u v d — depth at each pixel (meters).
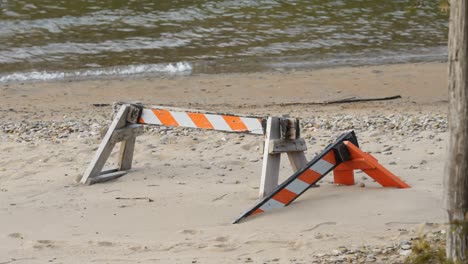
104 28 50.16
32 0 54.69
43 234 16.27
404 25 51.66
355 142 18.39
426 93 36.56
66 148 24.12
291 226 15.98
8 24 49.84
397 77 39.62
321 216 16.50
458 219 11.63
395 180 18.08
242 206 17.61
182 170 21.05
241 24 51.34
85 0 55.31
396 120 27.73
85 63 43.03
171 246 15.12
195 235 15.78
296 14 53.72
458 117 11.45
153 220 16.92
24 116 31.47
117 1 55.28
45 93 36.66
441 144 23.19
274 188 18.03
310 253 14.42
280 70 41.44
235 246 14.99
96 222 16.95
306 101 34.97
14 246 15.45
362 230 15.58
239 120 18.53
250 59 43.91
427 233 15.08
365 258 13.97
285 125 18.12
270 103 34.47
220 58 44.09
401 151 22.44
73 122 29.03
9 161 22.47
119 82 39.03
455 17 11.25
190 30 49.94
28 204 18.38
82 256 14.74
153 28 50.34
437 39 48.81
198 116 19.20
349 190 18.19
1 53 44.50
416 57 44.53
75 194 19.11
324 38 48.62
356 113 31.30
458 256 11.68
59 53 44.91
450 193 11.67
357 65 42.62
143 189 19.33
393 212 16.52
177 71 41.44
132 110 20.38
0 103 34.38
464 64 11.30
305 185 17.30
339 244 14.85
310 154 22.75
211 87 37.81
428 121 27.30
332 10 54.81
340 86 37.84
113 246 15.29
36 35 48.22
